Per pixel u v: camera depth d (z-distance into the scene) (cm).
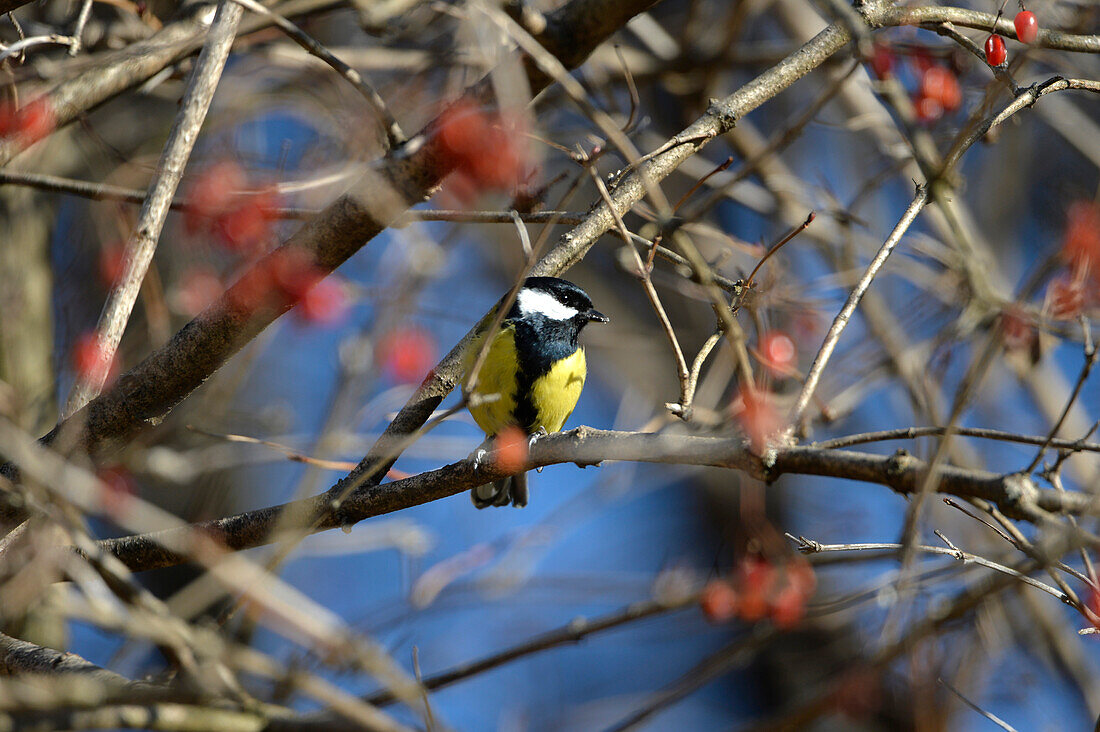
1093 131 1181
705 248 1247
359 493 672
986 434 520
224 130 958
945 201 584
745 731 837
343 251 638
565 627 789
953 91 857
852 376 1006
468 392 573
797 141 1329
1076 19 995
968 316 758
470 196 741
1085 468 1165
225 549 679
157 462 969
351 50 1029
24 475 554
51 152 1055
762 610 759
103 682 582
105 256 906
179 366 660
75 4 944
